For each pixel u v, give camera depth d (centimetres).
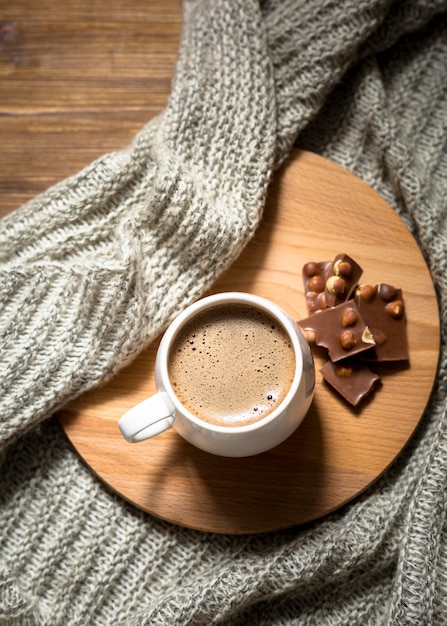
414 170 61
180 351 54
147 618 56
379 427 56
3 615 57
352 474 56
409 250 59
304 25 63
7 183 69
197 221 57
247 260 59
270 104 61
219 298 54
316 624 58
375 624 57
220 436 51
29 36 71
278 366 54
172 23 70
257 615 59
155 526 59
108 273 57
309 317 57
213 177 60
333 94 65
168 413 52
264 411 53
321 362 57
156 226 59
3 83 70
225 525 56
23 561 58
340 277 57
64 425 57
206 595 56
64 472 59
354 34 62
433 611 55
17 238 60
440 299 60
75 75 70
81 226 61
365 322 56
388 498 58
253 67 61
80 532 58
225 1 62
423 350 57
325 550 56
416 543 55
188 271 58
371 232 60
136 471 57
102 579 58
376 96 63
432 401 59
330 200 60
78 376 56
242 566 57
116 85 70
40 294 58
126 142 69
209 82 61
